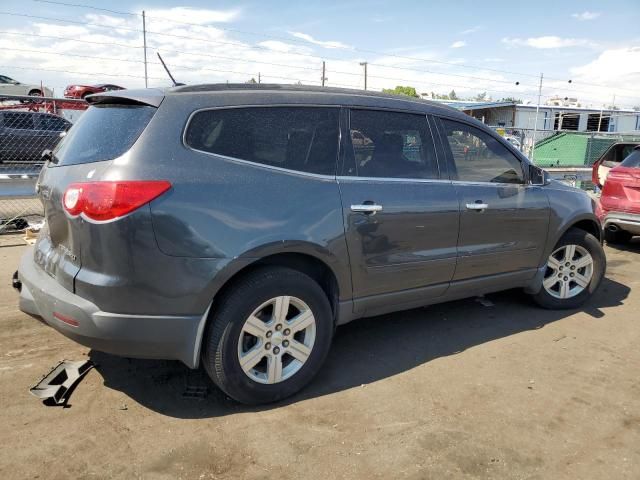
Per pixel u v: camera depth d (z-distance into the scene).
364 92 3.70
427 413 3.09
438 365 3.72
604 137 15.95
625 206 7.05
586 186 12.64
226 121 3.02
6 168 8.94
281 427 2.91
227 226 2.86
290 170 3.17
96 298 2.70
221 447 2.72
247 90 3.17
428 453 2.71
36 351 3.74
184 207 2.75
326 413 3.07
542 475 2.57
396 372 3.61
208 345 2.94
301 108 3.31
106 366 3.55
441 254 3.83
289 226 3.05
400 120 3.76
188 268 2.76
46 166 3.31
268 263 3.14
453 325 4.49
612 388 3.45
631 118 35.62
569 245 4.80
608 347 4.09
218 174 2.89
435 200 3.73
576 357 3.90
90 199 2.65
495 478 2.54
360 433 2.87
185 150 2.84
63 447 2.67
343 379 3.49
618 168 7.25
